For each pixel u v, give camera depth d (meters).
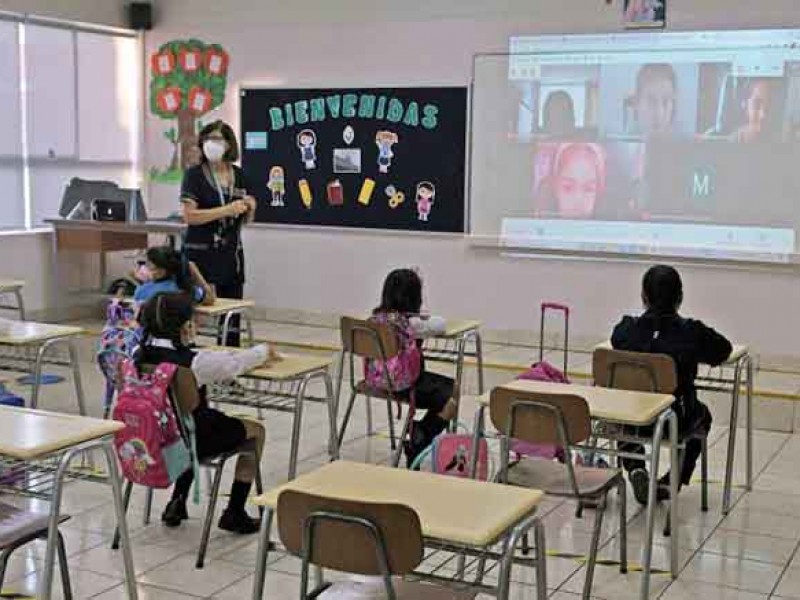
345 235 8.06
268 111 8.23
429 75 7.64
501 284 7.55
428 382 4.73
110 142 8.75
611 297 7.22
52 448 2.78
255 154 8.31
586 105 7.18
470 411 6.12
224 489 4.61
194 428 3.68
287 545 2.36
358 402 6.31
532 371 4.12
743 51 6.70
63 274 8.26
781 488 4.84
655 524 4.30
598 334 7.28
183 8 8.52
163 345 3.77
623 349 4.26
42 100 8.16
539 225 7.40
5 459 3.13
